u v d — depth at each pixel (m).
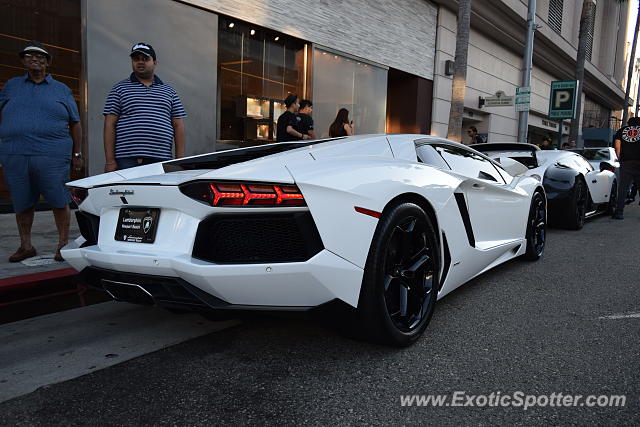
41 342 2.49
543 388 1.99
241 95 8.23
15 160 3.54
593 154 8.74
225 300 1.98
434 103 13.52
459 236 2.85
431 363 2.22
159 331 2.64
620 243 5.44
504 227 3.65
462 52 9.71
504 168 4.23
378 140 2.76
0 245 4.20
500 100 13.17
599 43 31.23
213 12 7.48
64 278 3.36
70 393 1.95
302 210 1.93
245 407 1.83
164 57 6.87
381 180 2.26
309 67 9.43
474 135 13.84
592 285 3.61
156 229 2.14
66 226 3.75
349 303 2.06
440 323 2.76
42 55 3.53
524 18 15.72
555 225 6.46
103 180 2.59
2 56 5.62
